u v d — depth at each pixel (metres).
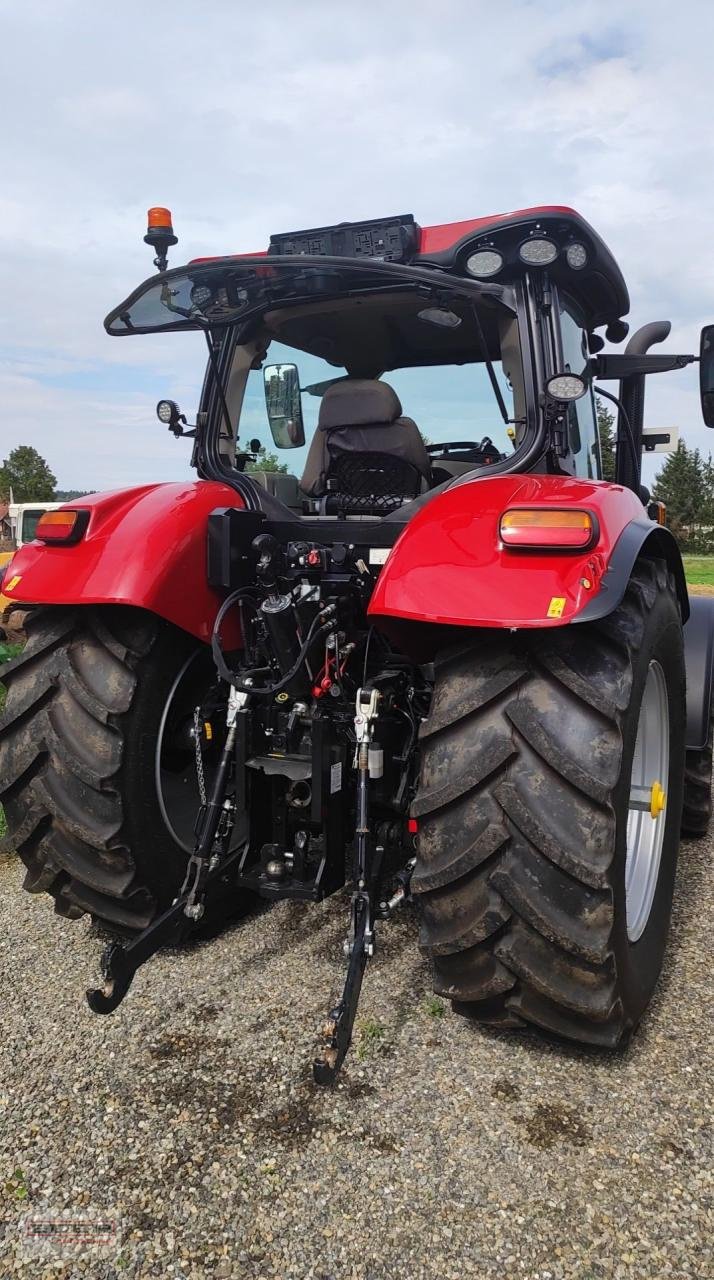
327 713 2.38
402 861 3.08
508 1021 2.02
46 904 2.95
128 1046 2.13
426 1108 1.89
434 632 2.15
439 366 2.91
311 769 2.30
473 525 1.93
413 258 2.50
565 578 1.77
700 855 3.40
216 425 2.83
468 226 2.47
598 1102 1.91
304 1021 2.22
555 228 2.29
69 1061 2.07
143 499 2.49
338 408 2.67
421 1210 1.62
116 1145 1.80
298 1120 1.86
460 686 1.92
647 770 2.51
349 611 2.42
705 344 2.99
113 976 1.95
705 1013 2.26
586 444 3.11
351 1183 1.69
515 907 1.83
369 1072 2.02
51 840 2.32
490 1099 1.92
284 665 2.30
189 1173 1.72
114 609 2.37
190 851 2.55
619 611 1.98
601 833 1.78
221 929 2.71
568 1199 1.64
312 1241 1.56
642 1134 1.81
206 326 2.71
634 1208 1.61
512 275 2.37
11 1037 2.18
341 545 2.40
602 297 2.90
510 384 2.66
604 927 1.79
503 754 1.83
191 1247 1.55
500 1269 1.49
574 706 1.83
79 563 2.30
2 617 7.04
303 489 2.99
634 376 3.80
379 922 2.75
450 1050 2.10
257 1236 1.57
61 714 2.29
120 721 2.28
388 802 2.46
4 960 2.57
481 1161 1.73
